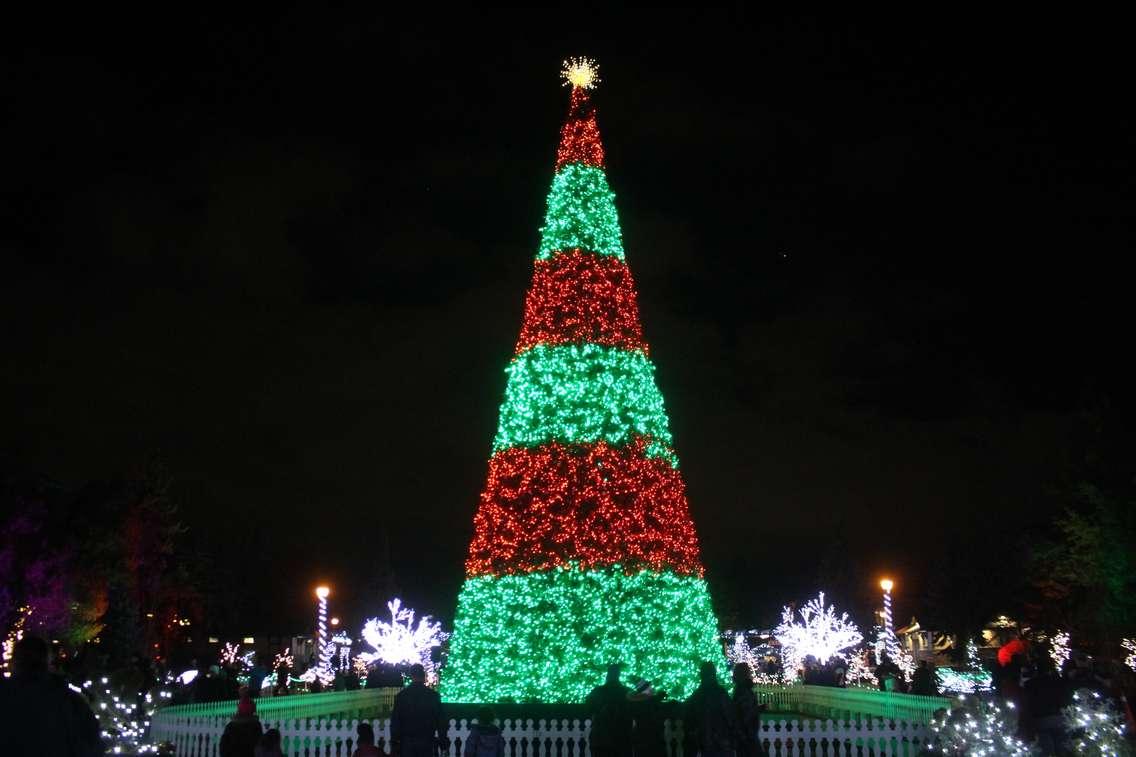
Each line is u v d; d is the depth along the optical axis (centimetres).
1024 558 5359
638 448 2745
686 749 1838
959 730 1758
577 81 3075
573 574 2634
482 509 2789
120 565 5262
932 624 7700
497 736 1677
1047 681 1606
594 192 2947
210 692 3056
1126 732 1570
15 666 847
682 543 2764
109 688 2305
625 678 2581
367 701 3741
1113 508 3966
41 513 4484
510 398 2825
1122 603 3969
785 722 1992
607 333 2811
